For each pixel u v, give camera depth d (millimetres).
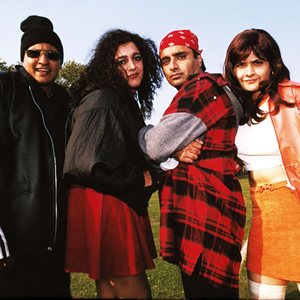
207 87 2027
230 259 1900
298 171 2133
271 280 2164
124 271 1851
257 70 2221
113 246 1878
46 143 2127
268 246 2172
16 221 1982
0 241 1888
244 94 2287
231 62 2289
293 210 2127
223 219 1913
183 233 1921
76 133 1878
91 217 1915
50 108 2316
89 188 1969
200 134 1953
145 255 1988
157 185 2076
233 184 2010
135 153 1981
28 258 2045
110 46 2086
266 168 2248
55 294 2188
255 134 2268
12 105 2092
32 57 2229
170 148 1928
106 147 1810
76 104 2152
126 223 1923
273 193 2207
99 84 2029
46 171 2088
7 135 2041
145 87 2490
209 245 1873
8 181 2012
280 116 2189
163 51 2510
